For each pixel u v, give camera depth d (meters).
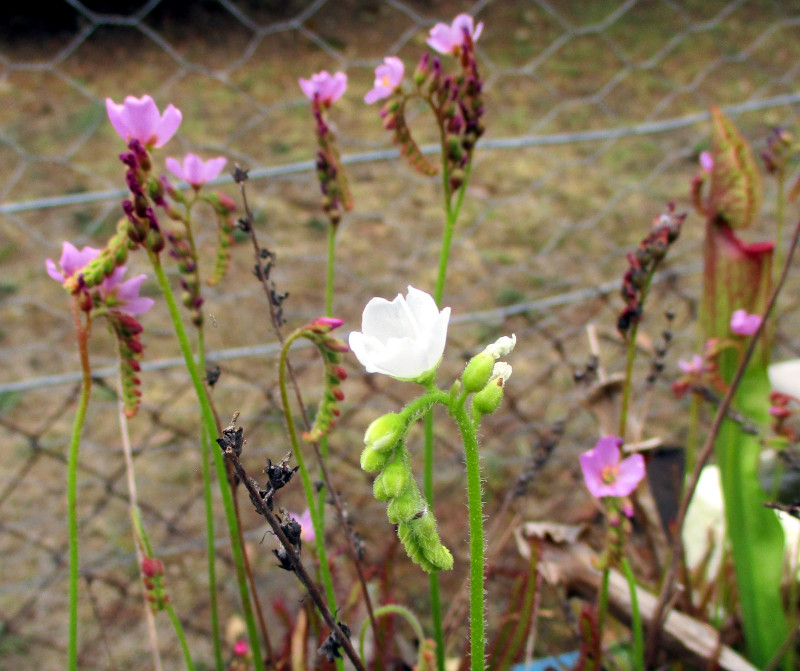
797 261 0.81
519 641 0.33
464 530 0.52
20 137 1.04
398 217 0.92
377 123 1.12
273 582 0.48
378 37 1.36
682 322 0.70
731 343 0.34
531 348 0.69
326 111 0.32
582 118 1.17
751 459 0.35
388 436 0.21
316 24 1.38
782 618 0.35
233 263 0.81
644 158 1.06
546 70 1.30
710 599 0.37
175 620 0.28
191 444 0.58
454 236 0.89
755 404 0.34
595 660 0.32
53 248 0.83
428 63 0.30
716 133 0.33
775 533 0.35
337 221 0.32
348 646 0.23
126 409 0.27
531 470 0.35
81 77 1.19
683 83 1.27
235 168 0.28
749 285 0.34
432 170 0.31
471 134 0.30
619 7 1.51
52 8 1.31
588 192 0.98
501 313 0.51
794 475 0.44
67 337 0.72
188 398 0.64
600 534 0.37
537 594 0.32
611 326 0.72
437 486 0.56
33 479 0.57
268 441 0.58
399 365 0.21
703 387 0.34
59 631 0.47
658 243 0.29
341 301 0.77
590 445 0.56
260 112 1.14
